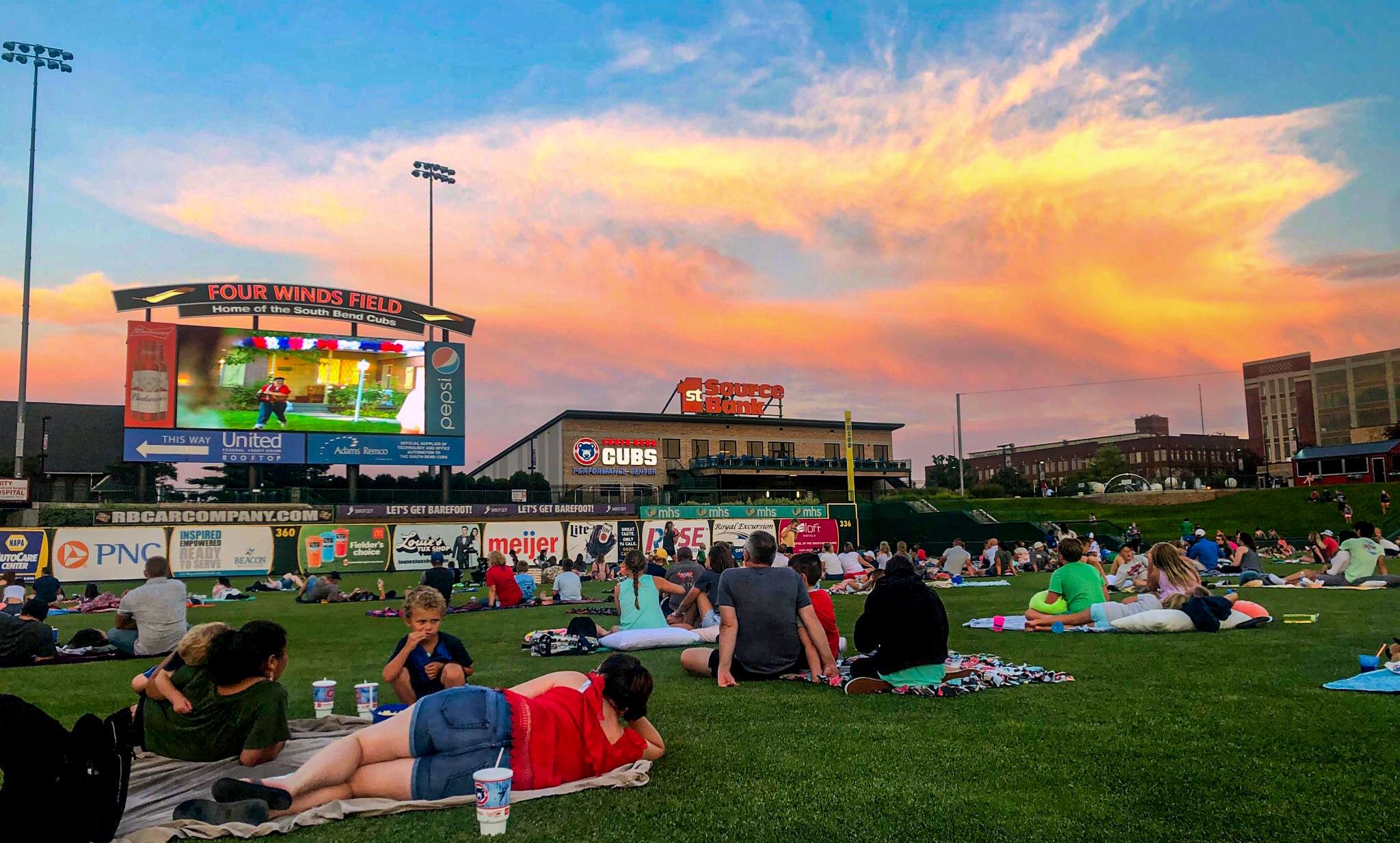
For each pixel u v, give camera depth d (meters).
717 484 64.94
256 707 5.09
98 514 31.58
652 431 63.97
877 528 46.56
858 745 5.28
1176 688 6.77
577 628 10.67
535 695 4.70
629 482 62.59
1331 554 26.81
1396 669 6.85
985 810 4.05
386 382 39.41
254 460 36.91
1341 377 114.06
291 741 5.70
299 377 37.91
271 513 34.16
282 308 38.47
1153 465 127.19
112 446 53.31
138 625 10.63
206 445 36.19
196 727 5.07
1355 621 11.13
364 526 34.56
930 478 129.75
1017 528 41.16
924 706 6.40
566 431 61.50
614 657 4.88
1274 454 120.56
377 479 52.94
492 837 3.78
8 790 3.46
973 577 26.25
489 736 4.37
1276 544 33.84
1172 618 10.24
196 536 31.80
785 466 65.69
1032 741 5.27
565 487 59.59
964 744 5.25
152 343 35.75
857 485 70.50
